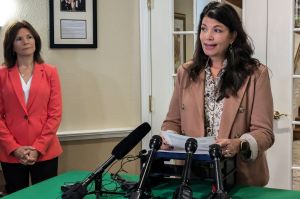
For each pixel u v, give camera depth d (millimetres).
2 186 3045
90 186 1687
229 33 1774
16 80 2648
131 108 3260
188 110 1852
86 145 3229
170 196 1585
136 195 1346
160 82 3195
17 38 2646
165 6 3129
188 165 1427
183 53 3123
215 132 1812
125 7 3184
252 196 1560
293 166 2945
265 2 2873
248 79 1777
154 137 1540
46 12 3080
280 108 2898
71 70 3156
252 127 1765
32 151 2582
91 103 3207
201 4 3025
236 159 1738
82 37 3131
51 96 2711
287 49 2846
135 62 3229
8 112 2654
